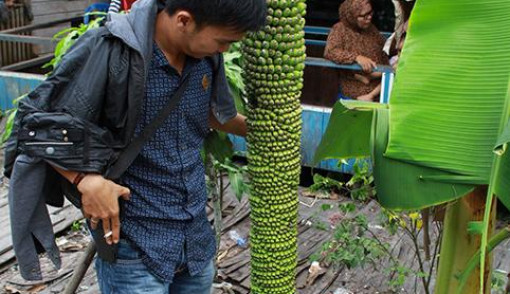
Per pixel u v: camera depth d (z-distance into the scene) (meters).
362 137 2.17
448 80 1.75
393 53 4.88
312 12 7.06
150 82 1.77
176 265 2.03
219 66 1.95
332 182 3.36
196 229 2.05
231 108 2.06
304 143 5.06
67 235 4.12
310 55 6.16
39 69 6.82
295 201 2.02
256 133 1.90
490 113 1.68
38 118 1.65
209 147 2.79
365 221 3.13
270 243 2.02
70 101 1.66
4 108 5.86
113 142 1.76
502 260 3.76
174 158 1.90
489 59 1.71
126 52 1.67
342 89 5.06
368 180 3.17
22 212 1.78
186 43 1.70
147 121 1.81
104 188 1.72
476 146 1.68
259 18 1.63
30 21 7.17
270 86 1.82
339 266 3.66
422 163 1.74
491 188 1.56
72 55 1.69
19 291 3.48
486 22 1.74
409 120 1.77
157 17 1.73
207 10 1.58
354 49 4.86
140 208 1.91
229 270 3.64
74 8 7.84
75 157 1.67
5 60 6.73
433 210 2.77
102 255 1.92
